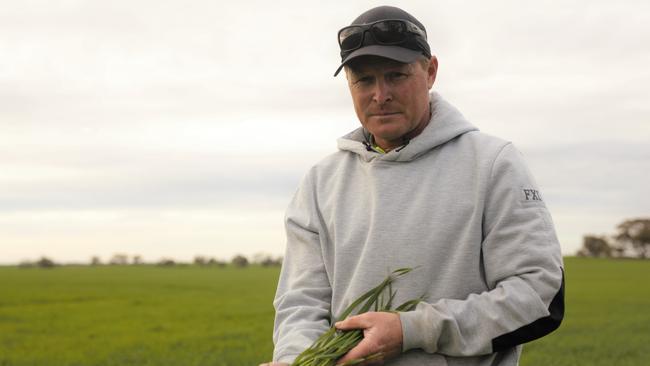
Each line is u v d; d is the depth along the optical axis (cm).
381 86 250
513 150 256
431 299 247
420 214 253
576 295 2709
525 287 233
